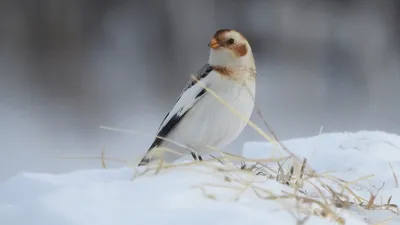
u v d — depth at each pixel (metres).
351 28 28.69
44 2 27.19
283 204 3.34
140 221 3.02
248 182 3.62
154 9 28.38
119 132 14.78
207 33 28.70
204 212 3.08
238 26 29.16
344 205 3.79
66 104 17.69
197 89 4.89
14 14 26.86
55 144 13.79
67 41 26.84
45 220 3.09
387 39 28.30
